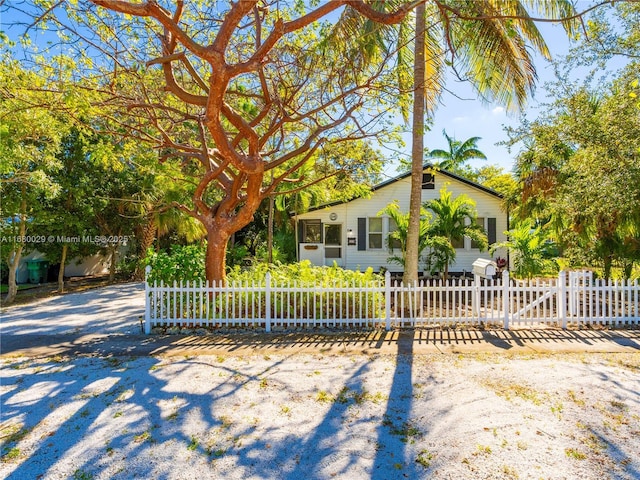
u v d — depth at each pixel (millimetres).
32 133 7828
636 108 6688
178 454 3123
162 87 7559
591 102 7496
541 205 13477
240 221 8008
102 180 13734
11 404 4059
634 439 3270
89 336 6809
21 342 6418
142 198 14859
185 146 8875
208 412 3859
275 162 8172
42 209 11945
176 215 15523
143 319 8242
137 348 6031
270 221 15398
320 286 7348
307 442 3293
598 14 7227
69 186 12273
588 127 6961
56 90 6668
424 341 6316
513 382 4539
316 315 7547
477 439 3287
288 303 7133
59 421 3686
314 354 5676
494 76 9141
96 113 7238
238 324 7195
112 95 7254
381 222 16562
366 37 7625
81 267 19406
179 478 2816
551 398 4090
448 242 13164
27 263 16375
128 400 4141
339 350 5863
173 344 6242
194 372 4965
